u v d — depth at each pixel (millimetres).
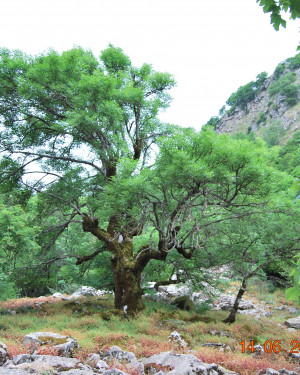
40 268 15031
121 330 9500
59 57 13195
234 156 9578
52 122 14312
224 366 6977
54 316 11438
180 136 10078
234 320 12312
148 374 6082
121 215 11734
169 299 17750
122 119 13188
